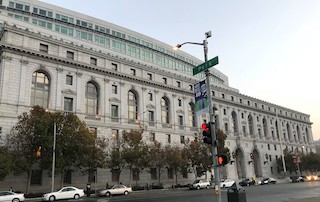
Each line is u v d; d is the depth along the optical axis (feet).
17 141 117.91
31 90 143.43
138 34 259.80
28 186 120.37
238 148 250.16
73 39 206.08
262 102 297.74
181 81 217.77
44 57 148.77
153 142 169.37
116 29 246.27
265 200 75.05
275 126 306.55
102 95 167.63
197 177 193.57
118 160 141.79
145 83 191.72
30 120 119.03
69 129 123.54
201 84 53.01
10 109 132.36
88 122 156.56
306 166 270.46
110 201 86.84
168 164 167.94
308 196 82.28
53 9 217.77
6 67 135.85
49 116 122.42
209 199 83.20
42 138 116.26
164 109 203.10
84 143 125.49
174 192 126.11
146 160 150.92
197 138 190.39
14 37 141.59
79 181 144.77
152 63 245.65
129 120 175.52
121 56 226.38
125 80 181.57
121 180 159.94
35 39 148.97
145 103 188.55
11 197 99.25
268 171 272.51
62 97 151.33
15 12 199.93
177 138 198.90
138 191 142.31
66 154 124.16
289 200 71.77
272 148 288.71
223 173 228.43
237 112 262.47
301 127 348.18
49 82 150.51
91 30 229.45
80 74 161.38
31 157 116.98
